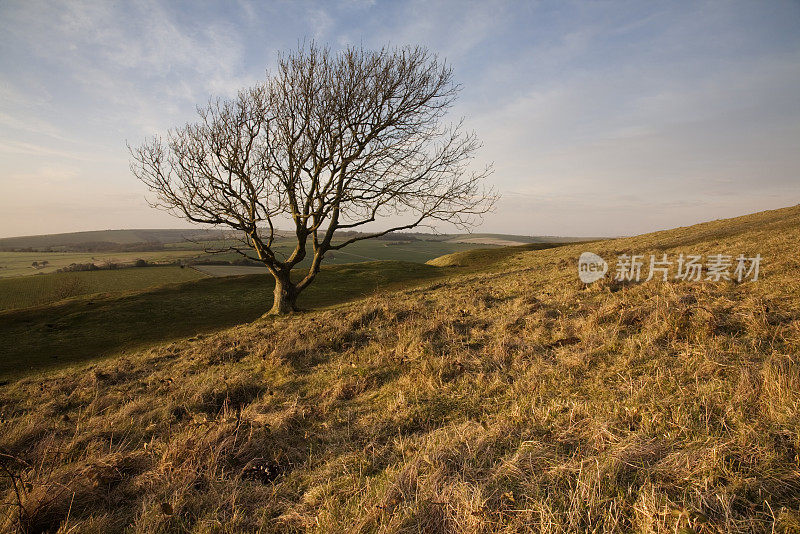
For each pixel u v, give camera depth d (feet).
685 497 8.36
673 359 16.16
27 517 10.96
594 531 7.86
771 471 8.71
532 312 29.40
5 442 18.12
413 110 64.80
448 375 19.71
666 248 84.12
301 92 62.49
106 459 14.08
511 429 12.85
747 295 24.11
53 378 38.24
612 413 12.61
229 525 10.19
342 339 30.99
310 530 9.58
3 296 147.84
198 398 21.67
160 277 183.01
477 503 8.82
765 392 11.96
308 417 17.58
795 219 89.30
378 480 11.29
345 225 73.05
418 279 135.13
